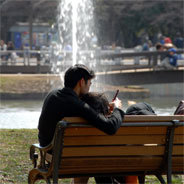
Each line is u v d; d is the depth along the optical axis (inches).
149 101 1198.3
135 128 287.6
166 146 296.2
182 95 1392.7
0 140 494.9
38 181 370.0
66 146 280.7
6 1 2210.9
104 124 273.0
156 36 3245.6
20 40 2906.0
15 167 400.8
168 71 1573.6
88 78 297.1
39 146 303.4
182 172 311.7
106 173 299.6
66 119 272.4
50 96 291.0
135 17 3206.2
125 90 1272.1
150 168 303.6
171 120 288.0
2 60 1824.6
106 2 2748.5
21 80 1353.3
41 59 1814.7
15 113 872.9
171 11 3115.2
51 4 2285.9
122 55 1625.2
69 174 292.7
